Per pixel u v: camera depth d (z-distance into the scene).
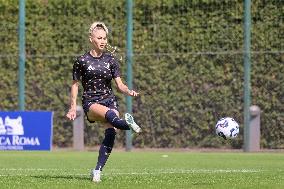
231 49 60.22
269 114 59.88
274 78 59.59
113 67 31.66
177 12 60.97
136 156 54.03
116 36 61.72
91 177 31.94
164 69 61.03
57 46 62.44
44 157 53.09
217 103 60.47
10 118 58.75
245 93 59.22
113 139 31.30
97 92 31.38
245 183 30.77
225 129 30.80
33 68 62.53
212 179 32.69
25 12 62.44
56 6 62.38
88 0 61.97
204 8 60.53
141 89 61.31
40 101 62.66
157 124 61.38
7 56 62.88
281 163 47.16
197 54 60.59
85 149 61.88
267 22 59.53
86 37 62.09
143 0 61.25
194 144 61.09
